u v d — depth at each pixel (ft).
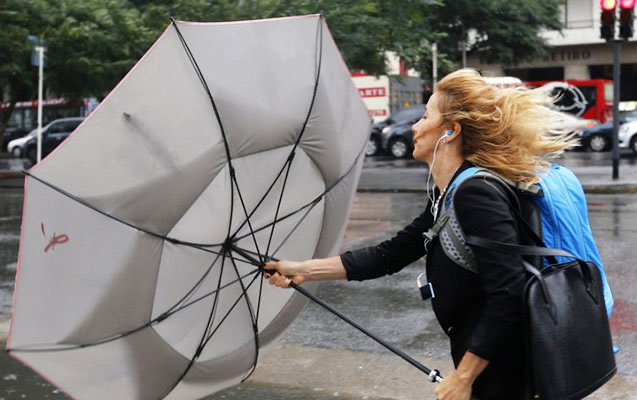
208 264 9.94
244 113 9.48
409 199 51.16
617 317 20.53
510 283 7.25
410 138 94.63
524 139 7.91
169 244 9.34
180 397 10.36
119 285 8.87
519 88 8.26
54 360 8.58
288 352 17.99
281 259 11.07
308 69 10.25
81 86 68.59
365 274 9.43
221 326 10.43
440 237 7.85
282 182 10.50
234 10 53.83
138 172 8.75
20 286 8.04
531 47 108.06
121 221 8.73
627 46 135.64
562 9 136.98
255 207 10.31
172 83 8.84
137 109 8.63
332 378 16.24
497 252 7.31
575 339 7.22
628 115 97.30
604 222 37.40
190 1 55.01
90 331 8.78
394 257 9.29
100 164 8.47
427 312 21.81
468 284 7.74
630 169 67.26
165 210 9.08
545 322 7.11
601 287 7.71
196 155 9.18
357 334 19.72
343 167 11.27
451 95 8.11
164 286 9.47
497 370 7.61
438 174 8.25
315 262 9.76
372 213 43.60
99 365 9.07
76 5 63.05
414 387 15.58
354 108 11.17
